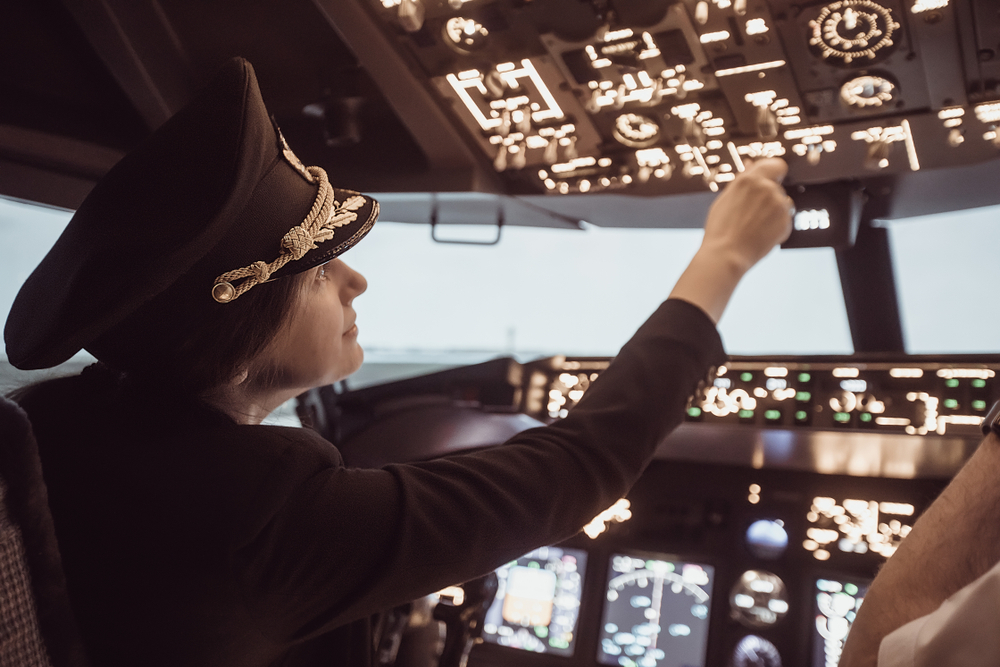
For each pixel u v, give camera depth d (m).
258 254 0.61
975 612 0.49
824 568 1.94
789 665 1.89
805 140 1.83
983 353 1.71
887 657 0.54
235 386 0.66
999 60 1.51
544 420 2.20
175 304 0.61
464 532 0.56
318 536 0.55
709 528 2.09
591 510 0.60
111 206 0.59
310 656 0.75
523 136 2.00
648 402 0.62
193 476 0.59
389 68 1.87
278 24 2.16
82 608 0.58
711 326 0.66
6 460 0.55
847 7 1.48
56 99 2.22
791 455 1.95
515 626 2.17
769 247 0.69
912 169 1.89
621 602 2.10
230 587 0.56
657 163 2.00
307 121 2.42
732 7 1.52
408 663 1.19
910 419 1.73
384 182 2.30
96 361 0.71
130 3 2.04
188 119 0.60
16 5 2.01
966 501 0.60
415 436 2.22
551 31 1.67
